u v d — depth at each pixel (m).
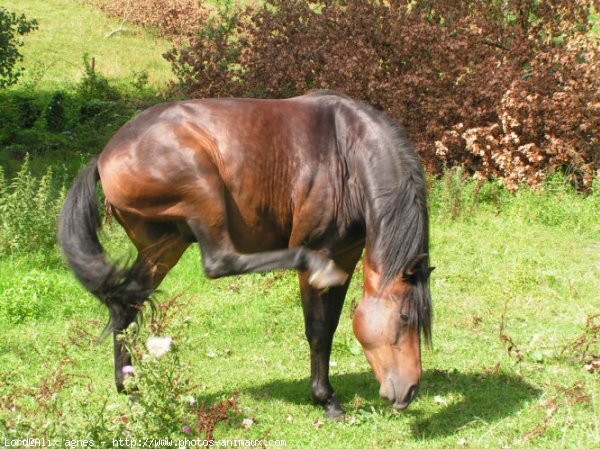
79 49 22.83
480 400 5.69
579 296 8.34
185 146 5.00
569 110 11.93
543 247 10.05
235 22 15.99
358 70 12.78
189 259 9.38
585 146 12.32
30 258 9.16
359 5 13.52
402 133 5.19
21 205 9.50
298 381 6.12
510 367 6.28
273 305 7.99
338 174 5.24
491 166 12.69
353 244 5.42
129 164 5.05
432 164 12.70
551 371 6.20
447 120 12.84
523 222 11.18
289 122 5.29
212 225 5.03
